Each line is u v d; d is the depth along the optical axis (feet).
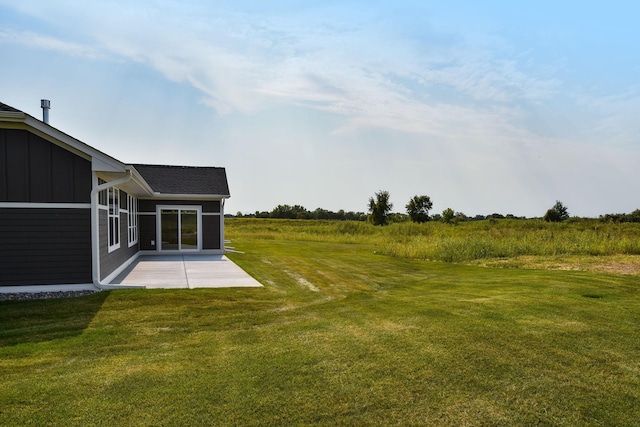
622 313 21.25
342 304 25.52
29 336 18.15
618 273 35.47
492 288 29.68
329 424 10.61
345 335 18.15
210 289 29.43
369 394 12.25
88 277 27.91
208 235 58.80
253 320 21.39
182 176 62.34
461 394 12.30
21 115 25.49
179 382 12.99
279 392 12.32
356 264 47.06
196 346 16.87
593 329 18.48
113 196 35.68
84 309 22.91
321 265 45.19
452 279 36.19
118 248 38.40
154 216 57.21
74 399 11.74
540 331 18.15
